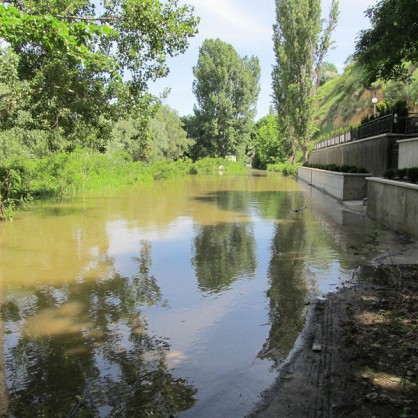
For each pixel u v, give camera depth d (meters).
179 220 12.32
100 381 3.52
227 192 22.25
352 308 4.74
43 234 10.15
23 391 3.40
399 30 12.44
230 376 3.52
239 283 6.11
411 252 7.43
